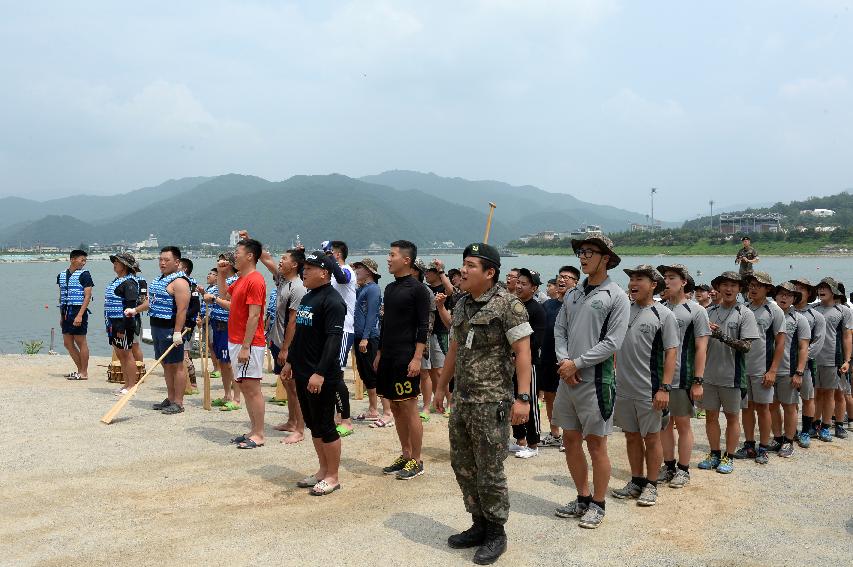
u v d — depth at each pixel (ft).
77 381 37.96
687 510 18.08
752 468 22.95
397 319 20.27
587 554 14.90
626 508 18.19
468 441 14.97
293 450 23.53
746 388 22.75
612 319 16.28
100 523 16.38
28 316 144.97
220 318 30.35
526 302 24.32
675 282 21.06
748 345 21.99
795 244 361.71
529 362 14.56
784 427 25.41
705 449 25.98
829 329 27.81
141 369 38.24
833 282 28.09
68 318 37.91
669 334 18.25
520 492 19.45
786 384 24.99
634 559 14.70
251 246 23.52
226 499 18.26
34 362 46.32
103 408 30.17
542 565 14.26
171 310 29.60
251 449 23.52
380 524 16.47
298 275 24.36
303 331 18.86
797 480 21.36
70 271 38.29
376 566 14.02
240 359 23.30
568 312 17.49
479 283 14.69
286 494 18.76
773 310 23.76
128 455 22.53
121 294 33.60
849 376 29.60
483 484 14.39
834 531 16.66
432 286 30.37
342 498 18.48
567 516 17.24
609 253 16.75
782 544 15.74
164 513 17.12
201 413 29.68
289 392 24.68
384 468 21.31
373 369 27.81
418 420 20.56
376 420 27.86
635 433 18.90
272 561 14.20
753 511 18.11
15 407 30.09
